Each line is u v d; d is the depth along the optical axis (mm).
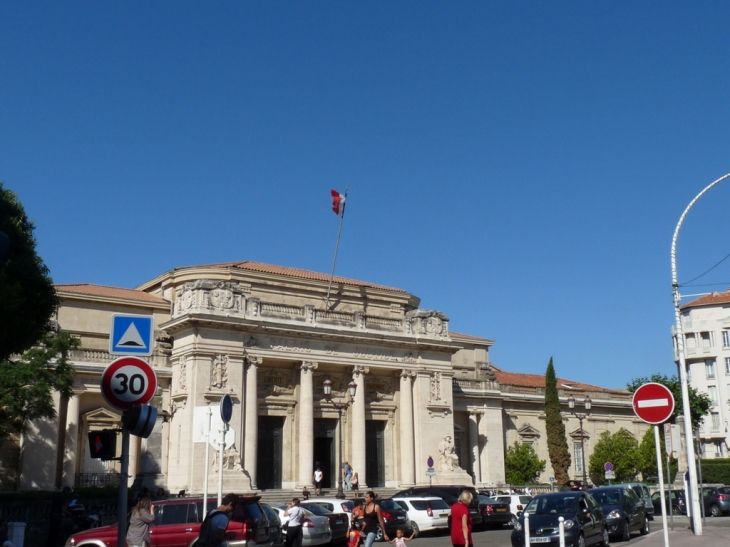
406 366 67625
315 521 34344
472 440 77062
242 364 58094
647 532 37031
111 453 13992
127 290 69625
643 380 83375
